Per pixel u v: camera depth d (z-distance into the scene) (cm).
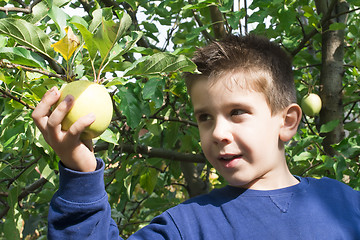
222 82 127
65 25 141
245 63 129
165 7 335
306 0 311
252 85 127
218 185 313
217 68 128
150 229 127
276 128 135
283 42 307
